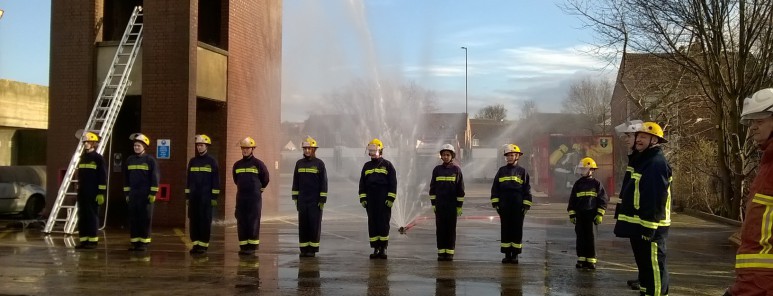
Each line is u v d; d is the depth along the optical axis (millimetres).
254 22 16422
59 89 14164
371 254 9602
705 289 7367
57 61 14195
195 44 13656
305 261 9172
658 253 6039
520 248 9195
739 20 16562
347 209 21453
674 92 21688
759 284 3080
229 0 15141
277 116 17688
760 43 16641
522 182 9211
